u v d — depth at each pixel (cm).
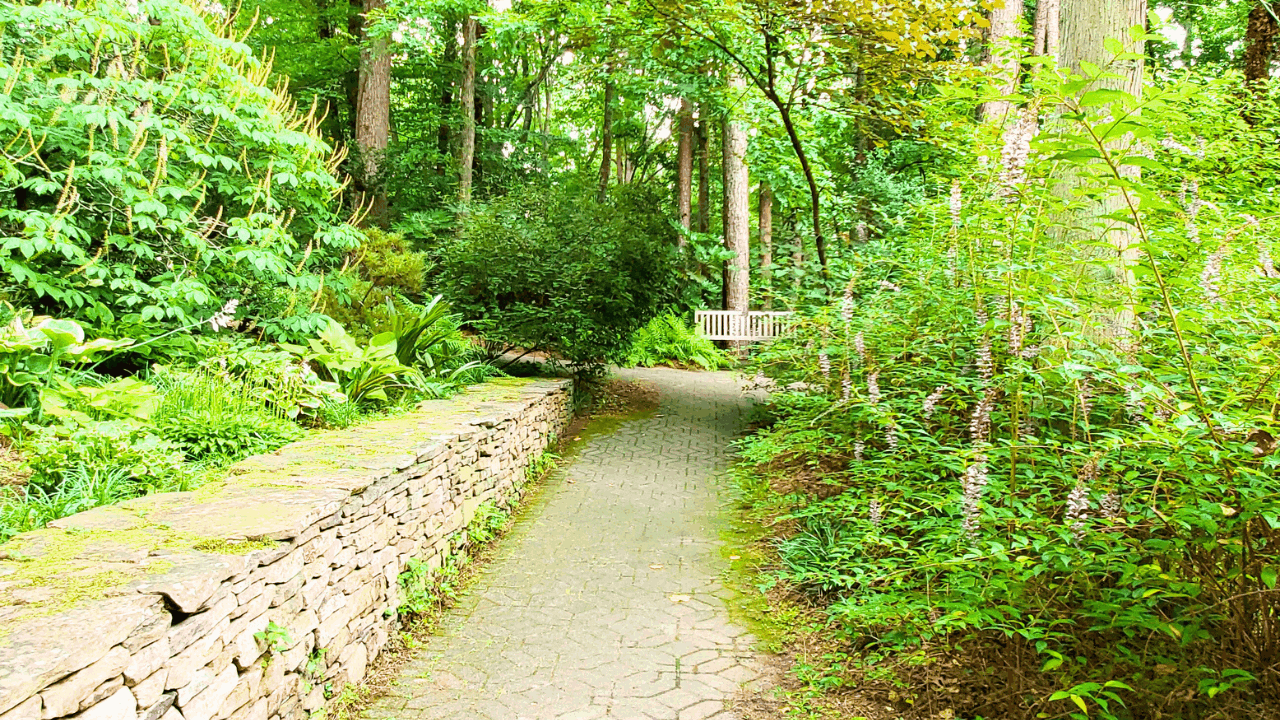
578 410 872
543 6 943
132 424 319
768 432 629
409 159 1435
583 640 324
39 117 412
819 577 349
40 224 383
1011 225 345
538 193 880
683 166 1659
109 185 440
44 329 349
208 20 513
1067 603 267
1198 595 236
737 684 288
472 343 829
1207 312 228
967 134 529
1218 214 284
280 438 373
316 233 518
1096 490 239
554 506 528
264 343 499
